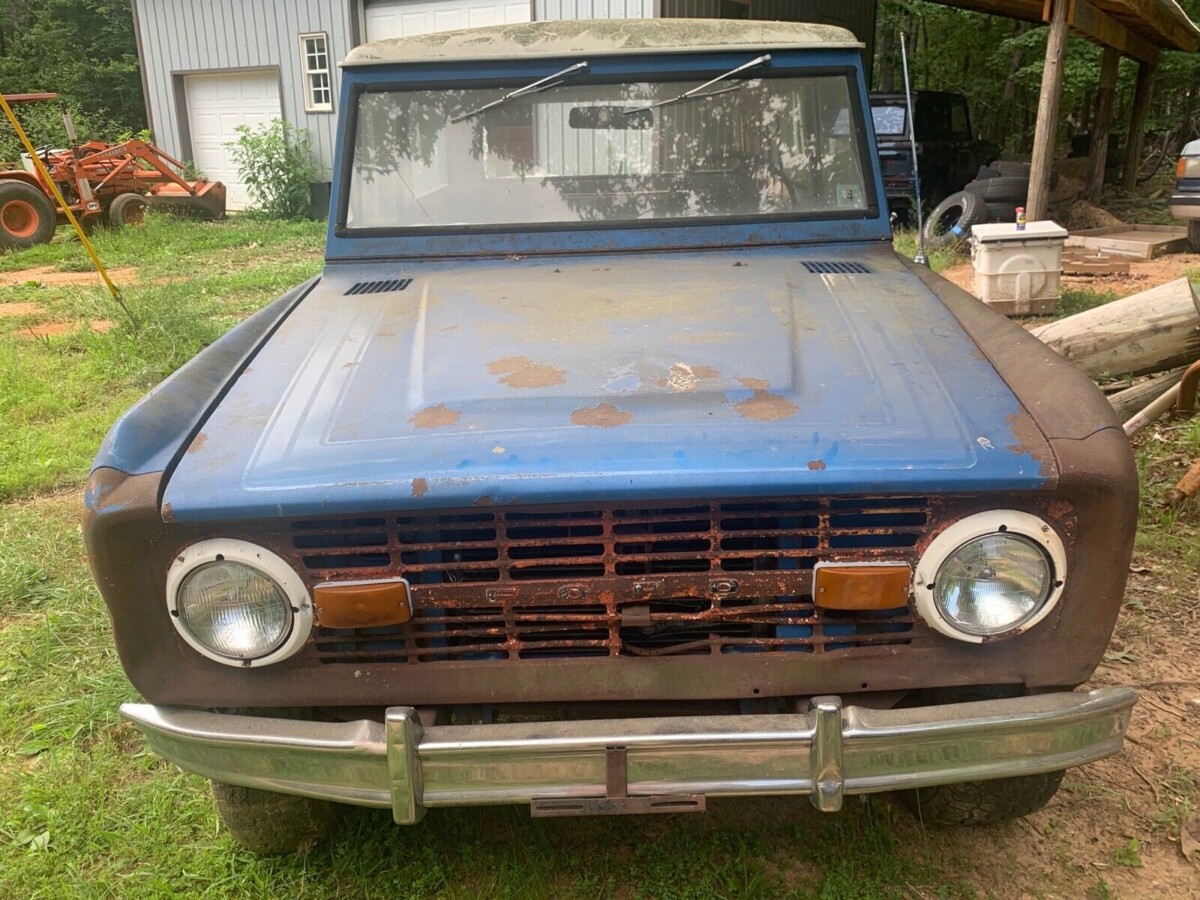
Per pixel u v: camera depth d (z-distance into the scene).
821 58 3.13
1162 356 4.55
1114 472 1.80
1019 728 1.84
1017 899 2.27
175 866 2.45
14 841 2.55
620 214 3.12
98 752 2.89
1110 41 11.44
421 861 2.42
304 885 2.37
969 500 1.83
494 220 3.12
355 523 1.88
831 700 1.81
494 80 3.12
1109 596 1.87
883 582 1.82
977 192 10.91
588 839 2.48
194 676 1.96
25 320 8.69
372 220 3.14
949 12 22.11
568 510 1.84
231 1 16.12
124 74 26.61
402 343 2.39
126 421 2.01
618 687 1.95
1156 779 2.64
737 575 1.88
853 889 2.29
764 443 1.86
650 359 2.19
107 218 14.49
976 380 2.09
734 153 3.13
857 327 2.37
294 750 1.86
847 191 3.14
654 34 3.14
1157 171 17.78
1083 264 9.15
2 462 5.20
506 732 1.82
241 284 9.97
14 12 28.03
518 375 2.14
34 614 3.73
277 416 2.08
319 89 16.05
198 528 1.85
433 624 1.98
